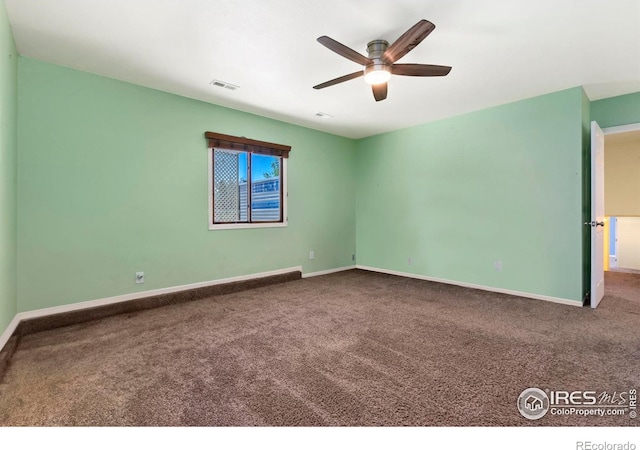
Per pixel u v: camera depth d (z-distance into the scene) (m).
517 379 1.92
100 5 2.04
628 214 5.11
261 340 2.53
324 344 2.45
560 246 3.54
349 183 5.73
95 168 3.08
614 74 3.07
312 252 5.16
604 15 2.12
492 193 4.07
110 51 2.63
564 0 1.98
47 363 2.14
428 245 4.79
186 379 1.93
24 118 2.70
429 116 4.43
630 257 5.40
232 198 4.23
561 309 3.30
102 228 3.14
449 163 4.50
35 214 2.76
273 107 4.06
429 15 2.14
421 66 2.38
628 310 3.25
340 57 2.73
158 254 3.52
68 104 2.92
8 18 2.17
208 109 3.89
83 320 2.96
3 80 2.09
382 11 2.10
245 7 2.06
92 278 3.08
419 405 1.66
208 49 2.60
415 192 4.92
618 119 3.63
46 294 2.83
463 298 3.76
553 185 3.57
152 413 1.60
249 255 4.36
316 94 3.60
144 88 3.37
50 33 2.37
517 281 3.88
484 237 4.16
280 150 4.64
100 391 1.80
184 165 3.70
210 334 2.66
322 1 2.00
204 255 3.90
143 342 2.49
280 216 4.74
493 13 2.12
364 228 5.73
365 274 5.29
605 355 2.22
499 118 3.97
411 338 2.56
